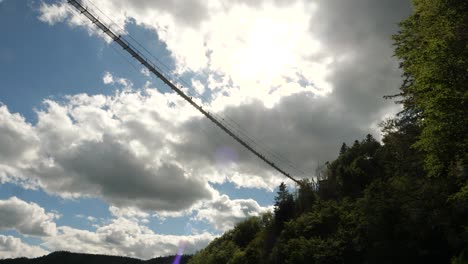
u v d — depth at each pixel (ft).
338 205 297.94
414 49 97.30
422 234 151.43
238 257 374.02
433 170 93.81
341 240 213.87
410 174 178.50
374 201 187.21
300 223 300.81
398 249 163.94
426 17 97.30
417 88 90.33
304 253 235.40
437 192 142.51
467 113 79.15
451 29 87.92
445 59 82.84
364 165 343.05
